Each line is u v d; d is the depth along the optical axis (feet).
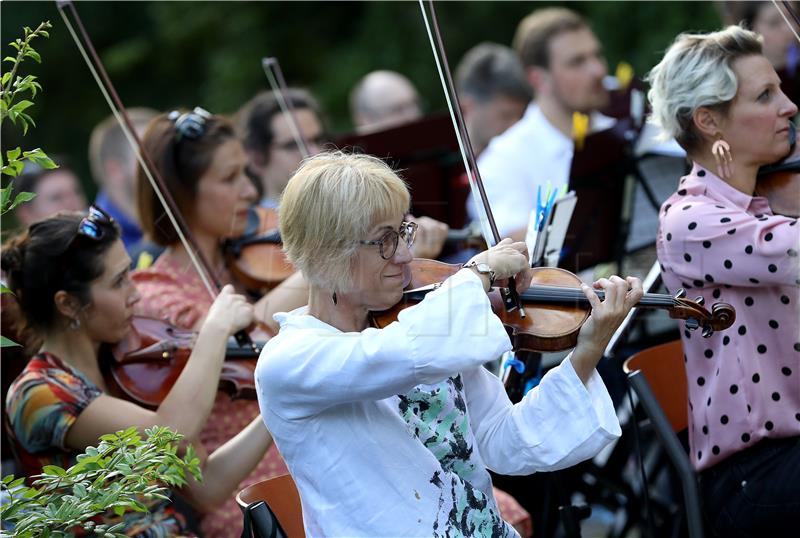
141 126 38.55
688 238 18.81
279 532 15.20
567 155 30.17
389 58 70.03
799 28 21.40
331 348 14.32
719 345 18.98
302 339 14.58
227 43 74.33
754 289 18.69
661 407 18.75
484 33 68.59
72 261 19.47
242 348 20.71
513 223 30.09
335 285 14.79
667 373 20.44
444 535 14.87
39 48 76.38
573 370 15.75
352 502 14.70
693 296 19.16
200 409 19.19
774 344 18.70
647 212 24.72
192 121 23.89
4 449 22.75
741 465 18.99
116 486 15.35
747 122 18.88
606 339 15.70
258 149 30.94
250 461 19.12
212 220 23.93
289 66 73.20
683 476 17.74
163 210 23.58
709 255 18.66
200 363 19.45
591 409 15.60
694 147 19.60
